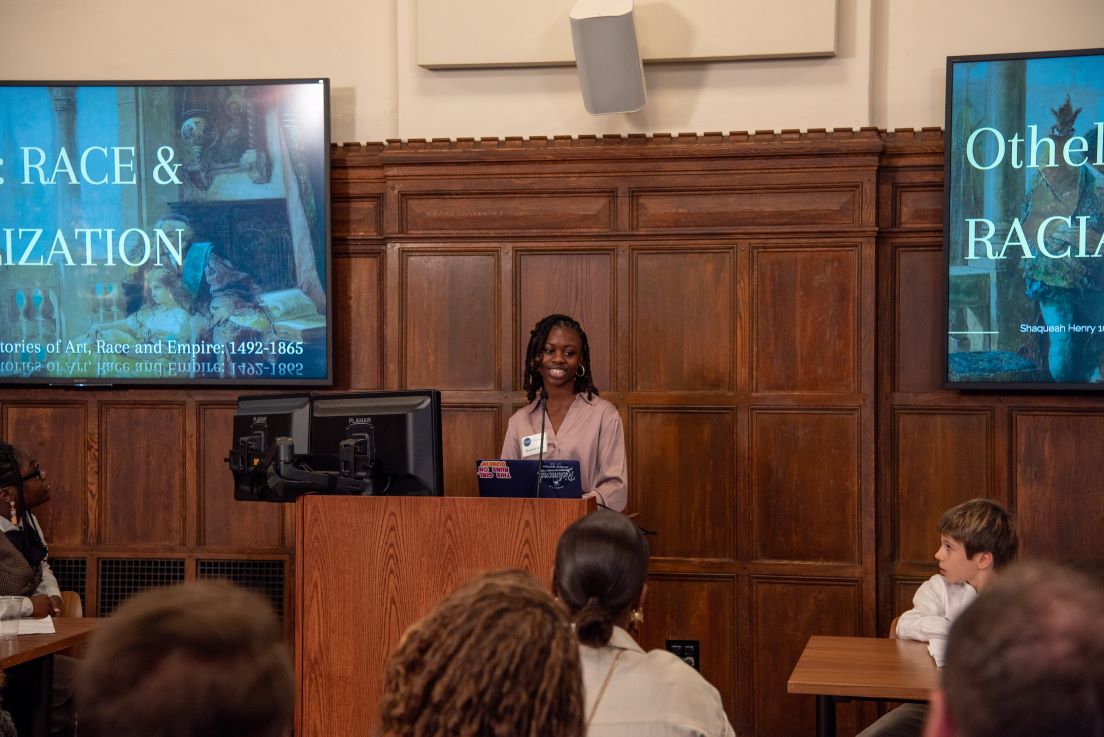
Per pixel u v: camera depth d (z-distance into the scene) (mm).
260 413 3365
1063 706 754
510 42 4875
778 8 4703
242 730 867
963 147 4633
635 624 2748
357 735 3066
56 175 4988
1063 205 4570
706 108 4852
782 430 4758
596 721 1724
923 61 4793
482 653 1108
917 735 2854
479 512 3010
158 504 5086
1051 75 4570
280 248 4965
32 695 3262
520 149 4891
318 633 3094
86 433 5105
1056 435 4660
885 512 4770
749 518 4766
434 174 4953
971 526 3174
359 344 5082
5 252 4996
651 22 4789
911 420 4773
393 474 3080
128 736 845
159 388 5090
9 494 3918
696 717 1732
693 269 4832
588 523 1969
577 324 3936
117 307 5008
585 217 4895
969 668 792
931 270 4766
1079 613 779
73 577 5094
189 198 4984
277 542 5043
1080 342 4562
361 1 5121
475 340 4941
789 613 4727
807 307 4750
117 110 4973
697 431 4812
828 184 4730
